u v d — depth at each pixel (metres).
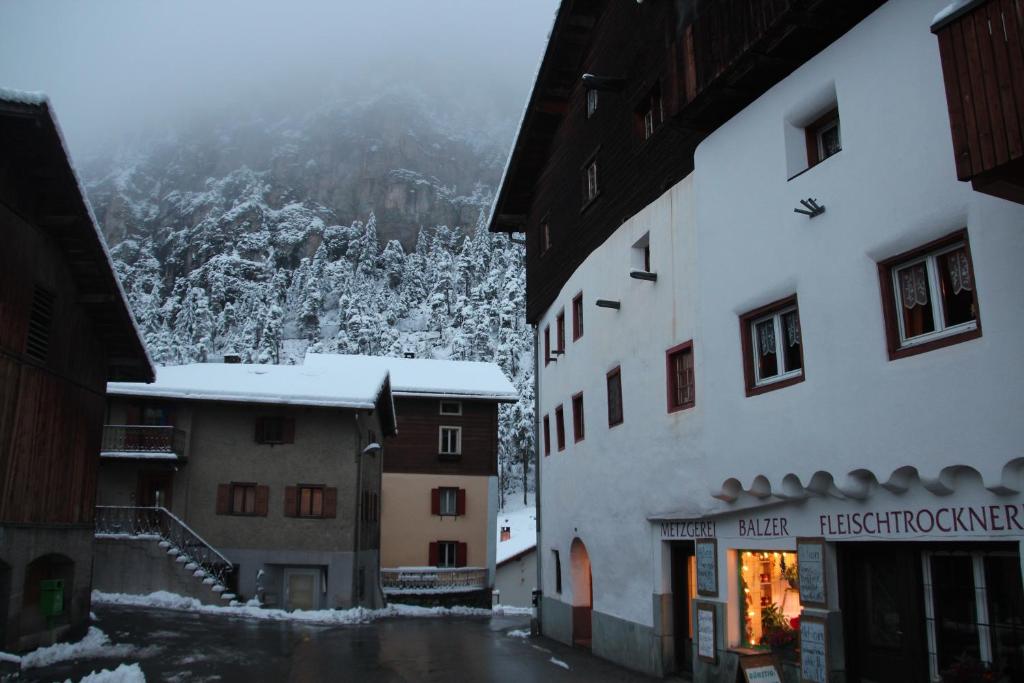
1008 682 7.35
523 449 91.25
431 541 39.88
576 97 19.50
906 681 8.38
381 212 181.38
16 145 13.93
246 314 125.00
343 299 124.12
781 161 10.47
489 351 109.19
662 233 14.03
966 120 6.50
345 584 30.05
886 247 8.68
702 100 11.48
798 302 9.94
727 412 11.20
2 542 13.52
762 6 9.88
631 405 14.98
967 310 7.88
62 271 15.96
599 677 13.73
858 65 9.23
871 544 8.99
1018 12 6.14
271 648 17.31
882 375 8.59
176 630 19.16
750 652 10.70
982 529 7.50
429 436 41.16
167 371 32.66
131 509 27.58
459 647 18.36
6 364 13.75
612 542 15.66
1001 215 7.40
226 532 29.77
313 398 30.55
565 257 19.92
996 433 7.27
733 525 11.47
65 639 16.16
